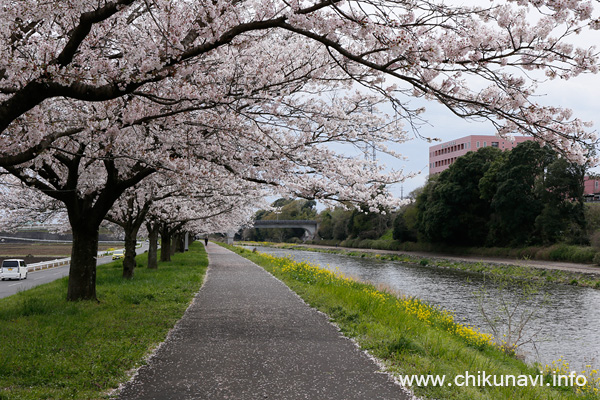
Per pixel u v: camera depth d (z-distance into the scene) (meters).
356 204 9.67
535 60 4.70
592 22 4.22
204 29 5.13
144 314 9.69
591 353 10.98
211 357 6.49
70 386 5.15
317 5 4.68
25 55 5.79
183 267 24.14
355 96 9.04
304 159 8.85
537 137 4.85
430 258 43.72
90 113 8.12
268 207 20.03
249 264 28.78
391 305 11.48
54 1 5.16
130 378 5.55
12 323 8.60
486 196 45.31
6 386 5.13
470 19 4.80
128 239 17.70
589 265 33.16
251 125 8.34
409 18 4.91
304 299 12.48
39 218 15.28
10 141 6.83
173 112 6.44
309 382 5.42
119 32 6.75
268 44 8.02
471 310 16.14
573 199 38.88
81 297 11.42
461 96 5.32
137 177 10.46
